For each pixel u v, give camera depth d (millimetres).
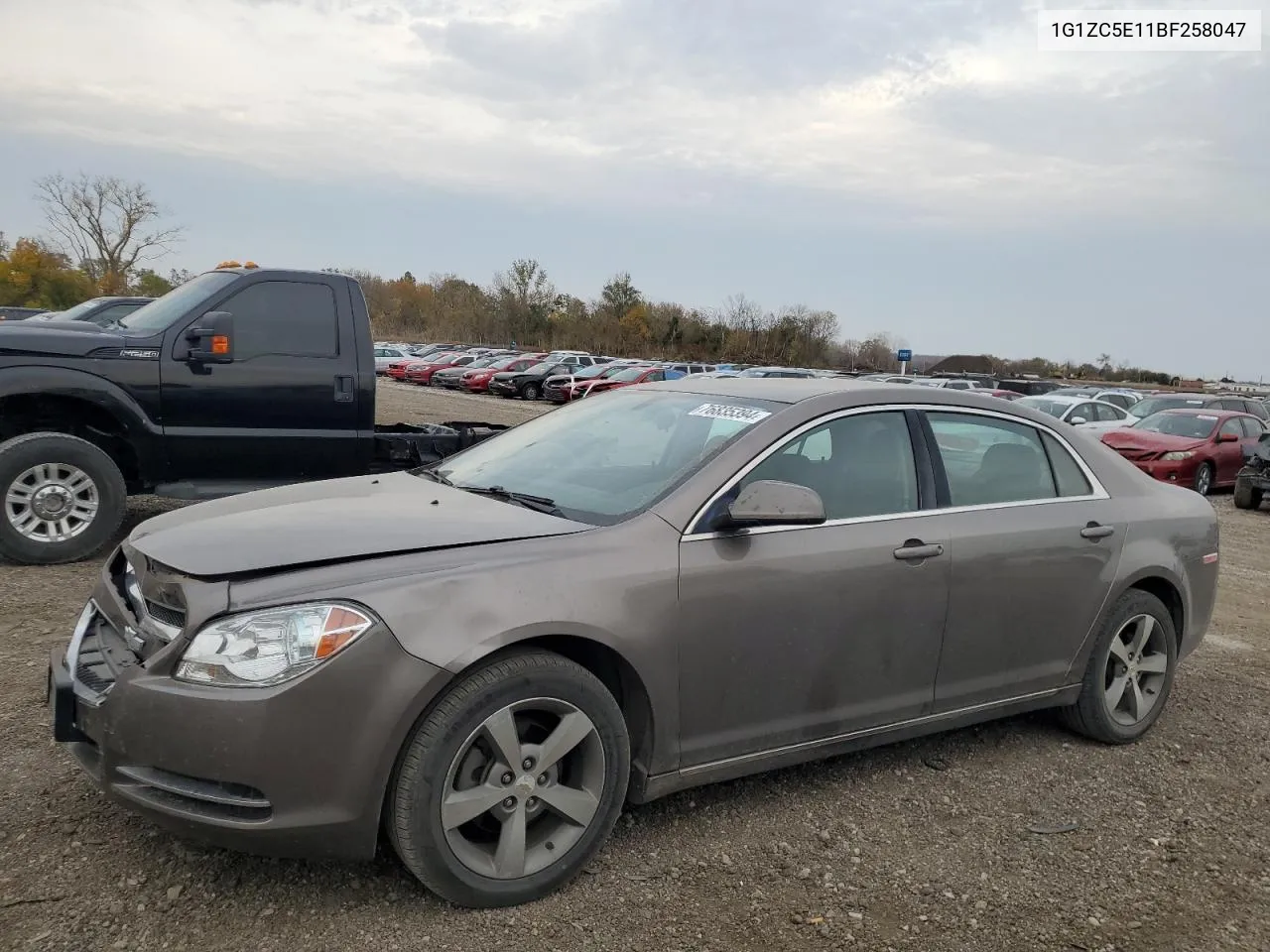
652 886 3080
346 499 3564
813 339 76438
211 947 2635
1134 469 4676
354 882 2977
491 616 2805
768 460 3467
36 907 2748
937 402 4008
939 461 3904
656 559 3135
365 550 2895
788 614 3373
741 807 3645
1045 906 3096
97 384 6535
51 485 6605
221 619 2650
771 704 3402
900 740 3828
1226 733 4715
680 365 37438
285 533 3027
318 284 7254
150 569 2910
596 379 34500
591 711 2990
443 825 2754
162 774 2645
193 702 2580
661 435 3768
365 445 7465
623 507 3340
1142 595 4449
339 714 2619
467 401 33500
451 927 2791
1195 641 4789
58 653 3178
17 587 6055
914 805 3746
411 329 84938
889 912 3012
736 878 3156
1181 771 4238
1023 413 4289
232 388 6957
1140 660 4523
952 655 3830
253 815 2619
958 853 3404
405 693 2670
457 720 2750
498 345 80062
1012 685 4062
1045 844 3508
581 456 3854
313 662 2609
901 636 3664
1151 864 3406
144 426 6719
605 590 3014
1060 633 4160
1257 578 8812
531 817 2990
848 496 3625
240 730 2566
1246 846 3574
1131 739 4492
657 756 3199
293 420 7188
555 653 2953
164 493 6879
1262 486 14234
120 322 7375
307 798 2619
